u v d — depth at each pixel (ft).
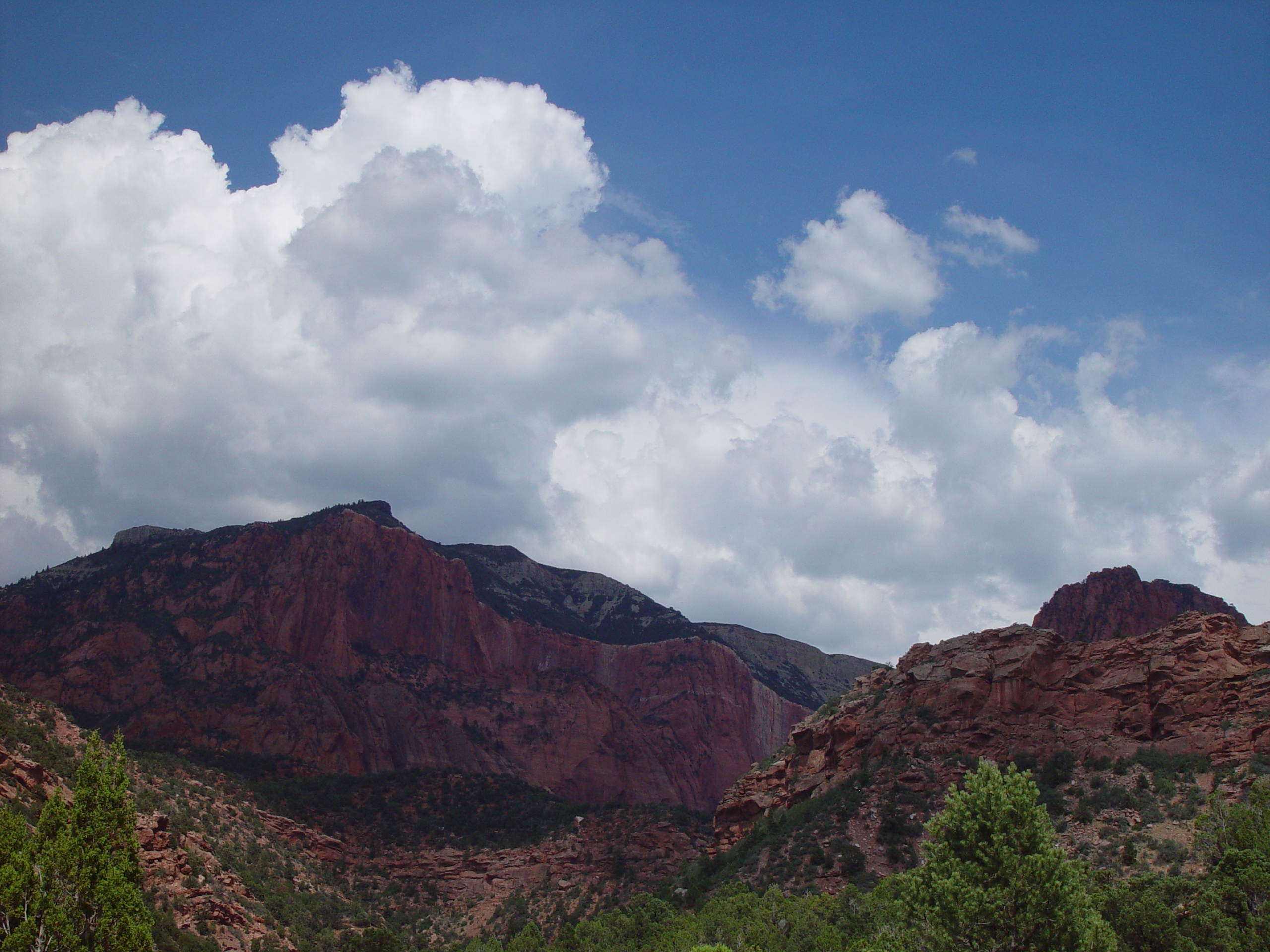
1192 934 270.26
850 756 533.96
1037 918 220.23
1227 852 293.84
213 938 344.90
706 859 535.19
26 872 203.92
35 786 315.58
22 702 416.67
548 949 439.63
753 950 340.18
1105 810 408.87
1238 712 429.38
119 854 222.89
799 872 451.12
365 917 504.84
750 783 596.29
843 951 321.52
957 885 223.30
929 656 566.77
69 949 201.05
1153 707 454.40
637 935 434.71
